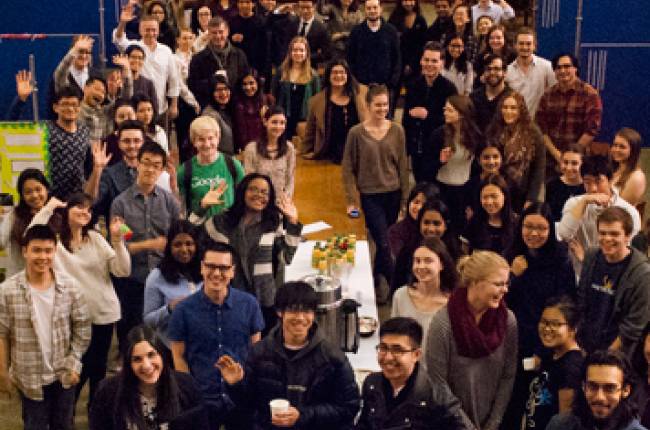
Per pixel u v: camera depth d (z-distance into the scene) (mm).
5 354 6824
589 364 5363
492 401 6281
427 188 8117
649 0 14781
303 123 13055
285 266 8500
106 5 16469
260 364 5871
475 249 8273
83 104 10320
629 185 8719
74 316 6949
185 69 13055
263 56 14156
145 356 5449
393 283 8281
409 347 5477
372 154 9695
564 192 8891
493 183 8070
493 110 10758
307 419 5812
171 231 7168
